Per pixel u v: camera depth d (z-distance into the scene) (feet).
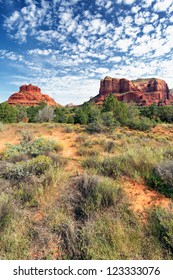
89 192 11.55
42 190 12.10
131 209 10.46
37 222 9.75
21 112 104.58
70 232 8.55
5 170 15.66
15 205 10.89
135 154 16.87
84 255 7.68
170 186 13.05
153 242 8.03
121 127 69.87
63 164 18.83
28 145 26.22
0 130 53.52
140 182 14.25
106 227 8.85
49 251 8.04
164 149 20.04
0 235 8.58
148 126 71.15
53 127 60.95
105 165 16.80
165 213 9.36
